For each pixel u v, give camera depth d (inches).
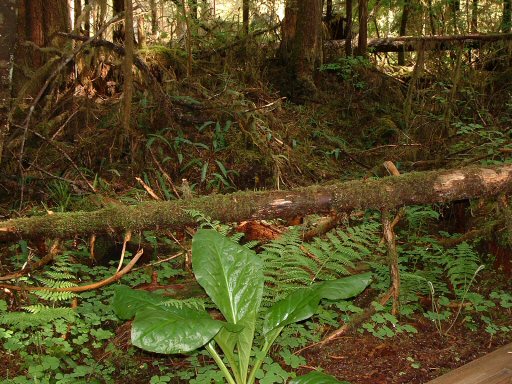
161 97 281.1
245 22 418.3
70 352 147.0
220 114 293.6
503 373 133.0
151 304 125.8
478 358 142.6
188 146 277.6
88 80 295.6
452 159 264.4
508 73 380.5
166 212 163.8
